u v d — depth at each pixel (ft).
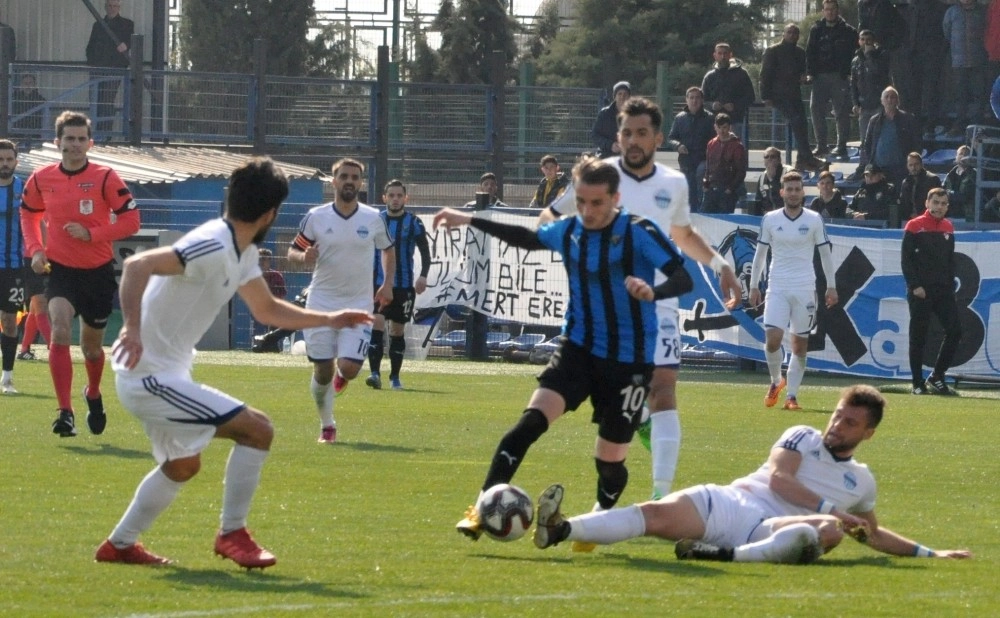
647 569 37.86
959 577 37.81
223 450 64.75
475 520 38.04
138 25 212.23
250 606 31.63
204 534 42.22
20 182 92.32
